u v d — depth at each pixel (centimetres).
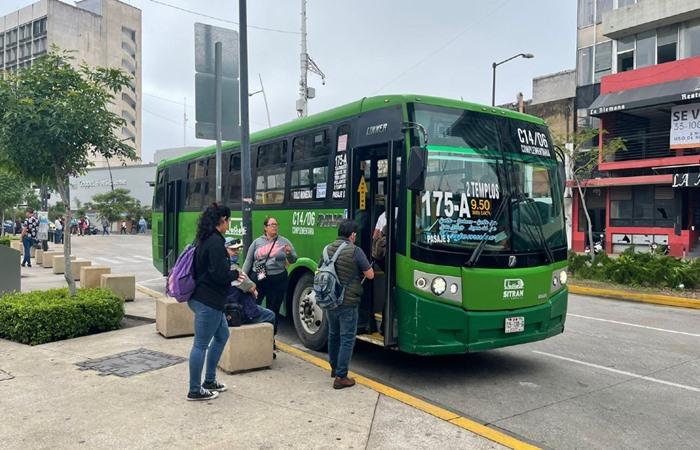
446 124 641
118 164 6744
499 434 459
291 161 862
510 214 651
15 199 2700
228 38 881
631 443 473
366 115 696
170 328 777
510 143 676
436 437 449
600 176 2823
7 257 986
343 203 725
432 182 612
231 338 616
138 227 5450
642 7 2681
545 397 593
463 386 631
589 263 1708
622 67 2853
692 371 702
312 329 772
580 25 3062
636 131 2736
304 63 2547
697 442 477
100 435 444
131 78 916
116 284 1099
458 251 611
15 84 831
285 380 595
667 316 1125
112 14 8644
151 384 571
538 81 3444
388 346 615
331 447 425
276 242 723
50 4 7869
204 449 419
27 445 425
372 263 681
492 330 621
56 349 720
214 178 1145
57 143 831
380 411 503
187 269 516
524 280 641
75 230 5169
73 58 887
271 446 425
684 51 2592
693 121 2419
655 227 2611
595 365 728
